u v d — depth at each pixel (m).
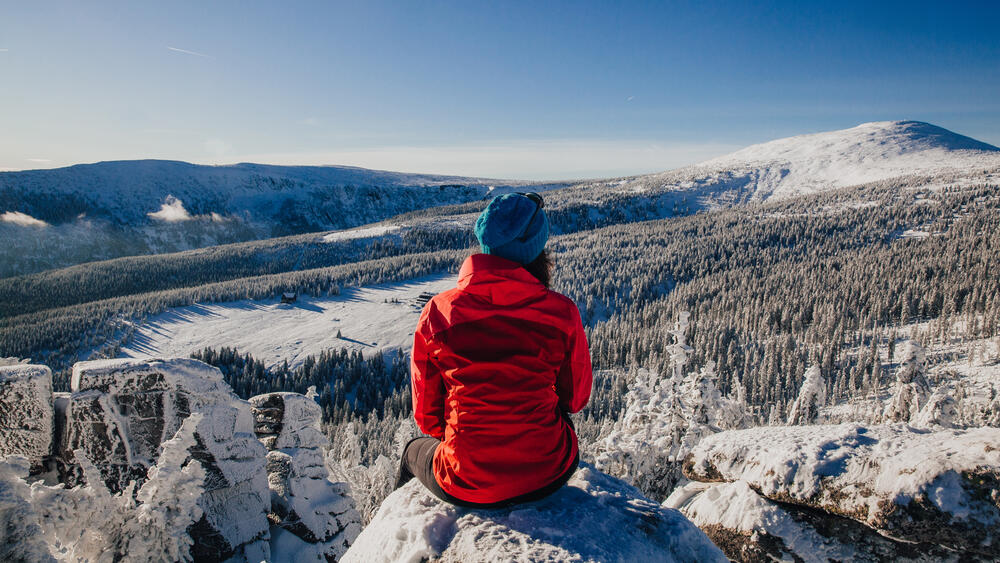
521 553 2.13
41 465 4.65
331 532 6.78
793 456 3.83
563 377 2.64
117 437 4.77
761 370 87.06
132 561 3.81
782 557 3.73
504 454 2.36
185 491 4.23
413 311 178.75
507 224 2.50
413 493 2.85
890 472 3.28
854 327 117.38
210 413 5.30
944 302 116.88
